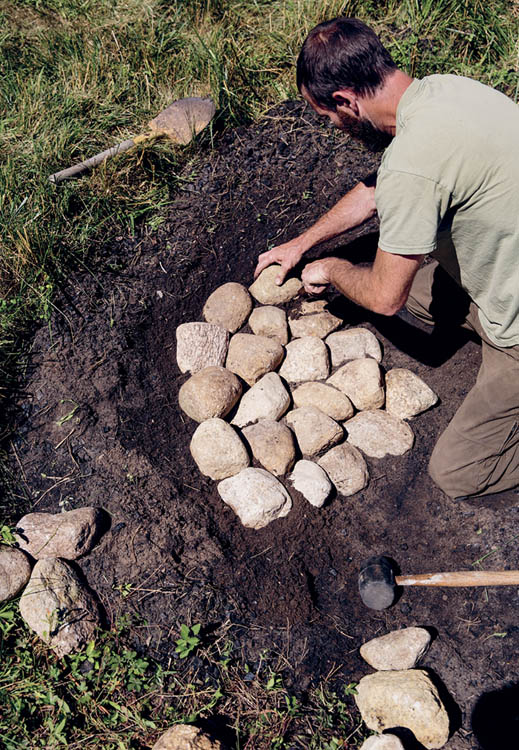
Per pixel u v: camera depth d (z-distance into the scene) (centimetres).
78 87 382
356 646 235
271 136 363
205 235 329
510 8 420
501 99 192
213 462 261
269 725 212
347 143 355
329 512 266
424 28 409
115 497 257
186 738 195
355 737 213
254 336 295
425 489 271
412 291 285
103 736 204
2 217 311
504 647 229
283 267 296
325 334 303
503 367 237
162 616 233
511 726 214
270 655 229
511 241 202
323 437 269
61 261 307
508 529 254
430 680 217
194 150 356
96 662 216
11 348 286
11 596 227
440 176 183
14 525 248
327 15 411
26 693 209
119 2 440
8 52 405
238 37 410
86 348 290
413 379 286
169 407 287
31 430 272
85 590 232
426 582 231
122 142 351
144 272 314
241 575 245
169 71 394
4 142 353
